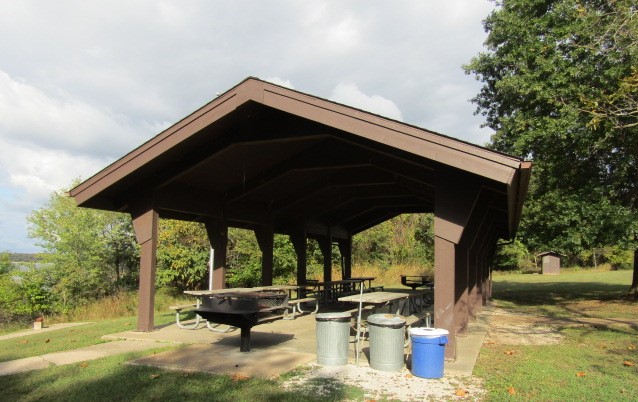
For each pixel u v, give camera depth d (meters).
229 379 5.14
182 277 19.02
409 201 15.39
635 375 5.53
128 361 6.04
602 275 30.72
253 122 7.79
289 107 6.49
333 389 4.80
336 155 8.97
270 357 6.16
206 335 8.03
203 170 8.98
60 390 4.82
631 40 8.43
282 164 9.65
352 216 16.36
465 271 8.30
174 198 9.09
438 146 5.64
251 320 6.35
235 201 10.96
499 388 4.94
